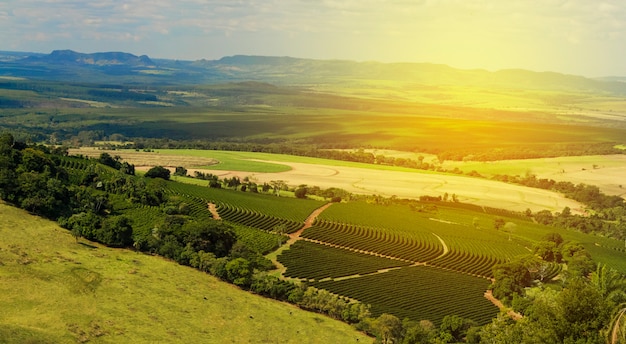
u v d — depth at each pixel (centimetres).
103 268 12219
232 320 11000
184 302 11375
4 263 10881
